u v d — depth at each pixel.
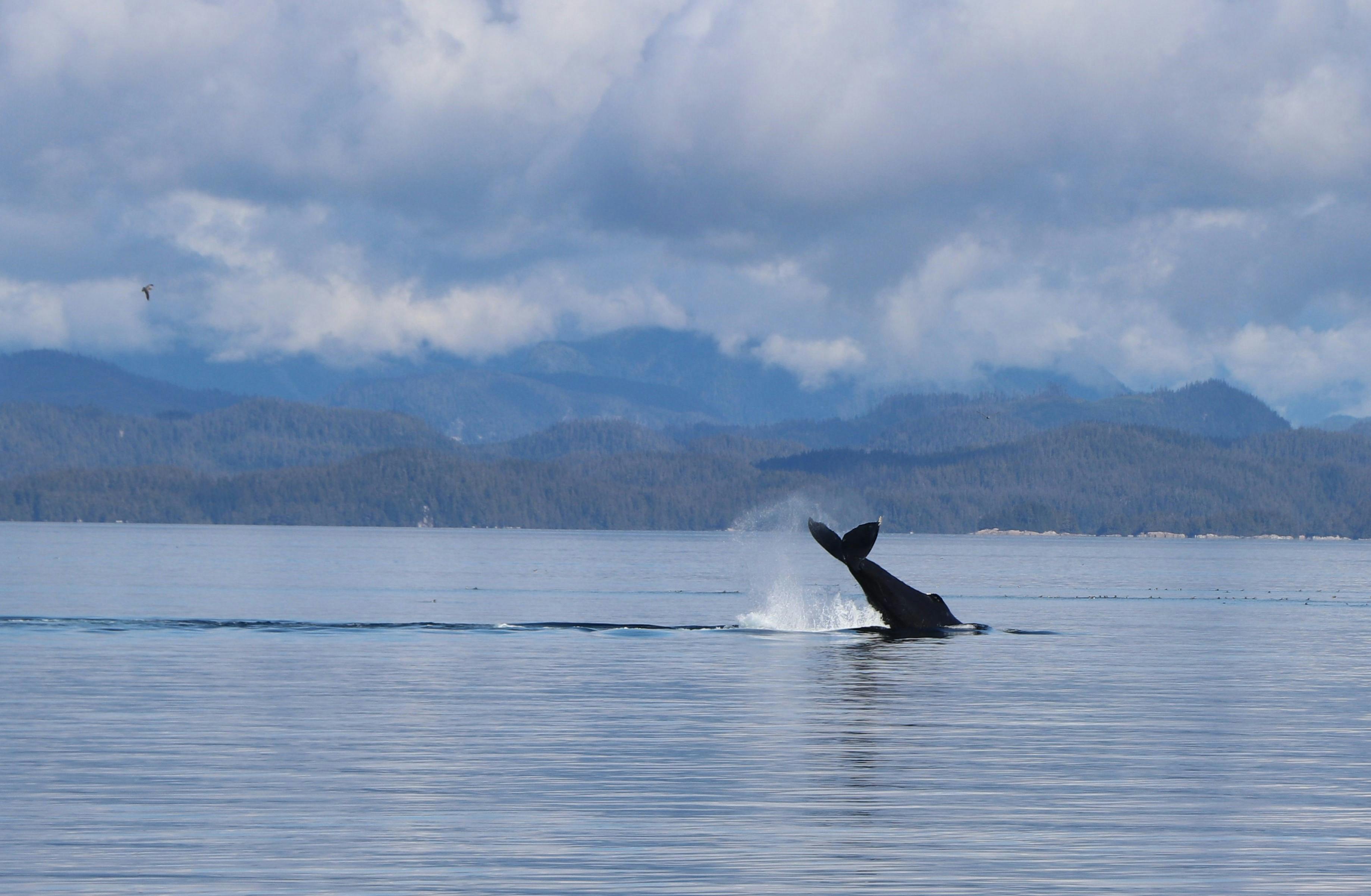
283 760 98.69
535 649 182.00
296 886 66.50
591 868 70.19
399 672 153.25
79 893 65.06
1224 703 133.88
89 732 110.38
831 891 66.31
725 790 88.88
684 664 162.12
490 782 91.25
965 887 67.06
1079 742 108.44
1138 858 72.69
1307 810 84.31
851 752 102.94
